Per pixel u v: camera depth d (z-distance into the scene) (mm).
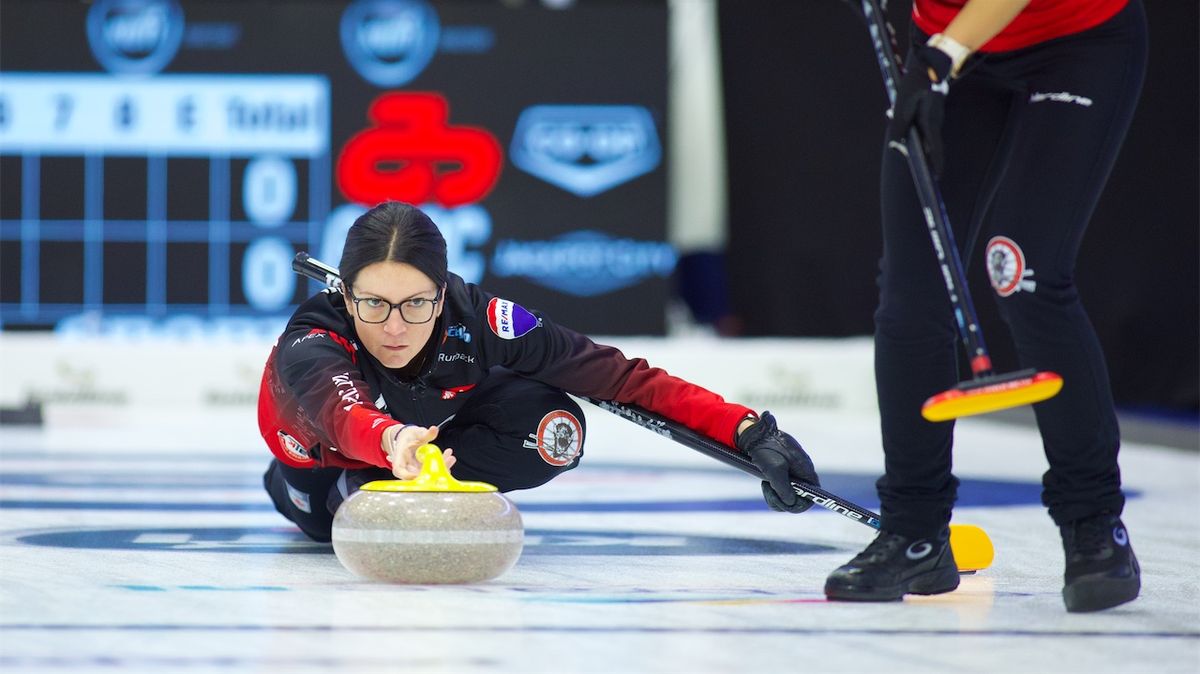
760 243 35969
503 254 31797
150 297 31500
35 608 8055
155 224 31406
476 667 6516
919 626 7785
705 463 21234
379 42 31391
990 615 8203
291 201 31453
